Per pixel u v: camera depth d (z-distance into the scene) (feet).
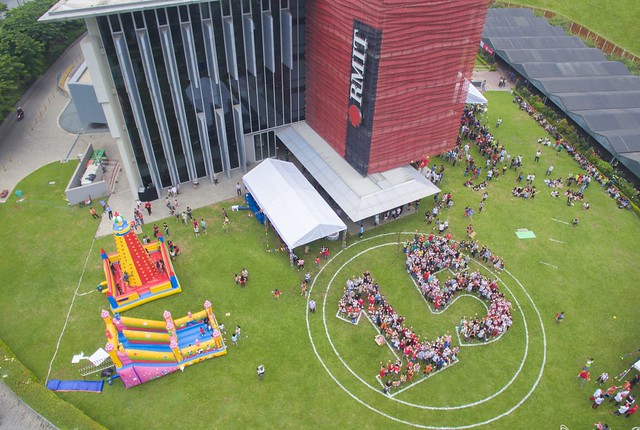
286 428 114.62
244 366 127.03
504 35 281.54
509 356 132.05
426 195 166.71
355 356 130.21
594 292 151.02
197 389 121.70
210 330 132.46
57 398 115.44
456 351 128.98
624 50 302.25
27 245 158.30
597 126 215.92
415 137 168.25
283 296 145.18
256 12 159.02
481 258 158.71
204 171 186.80
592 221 177.58
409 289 148.56
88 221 167.94
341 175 169.07
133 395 119.96
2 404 117.08
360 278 150.30
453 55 153.38
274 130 191.21
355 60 146.61
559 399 122.72
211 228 166.40
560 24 317.63
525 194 185.26
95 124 213.87
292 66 173.47
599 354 133.59
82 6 132.36
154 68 151.12
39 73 239.30
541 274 155.84
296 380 124.26
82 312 138.92
